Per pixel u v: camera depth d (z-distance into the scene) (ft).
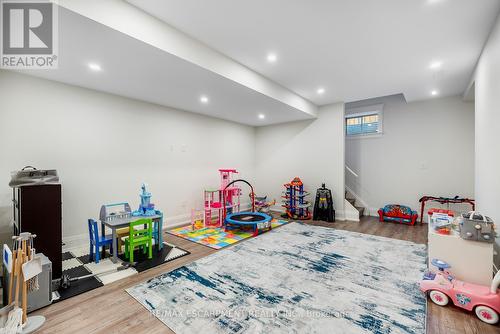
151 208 10.22
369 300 6.36
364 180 17.63
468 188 14.05
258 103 13.16
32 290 5.45
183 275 7.70
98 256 8.64
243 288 6.91
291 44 8.52
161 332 5.10
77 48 7.09
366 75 11.27
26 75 9.05
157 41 7.03
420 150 15.53
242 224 12.35
